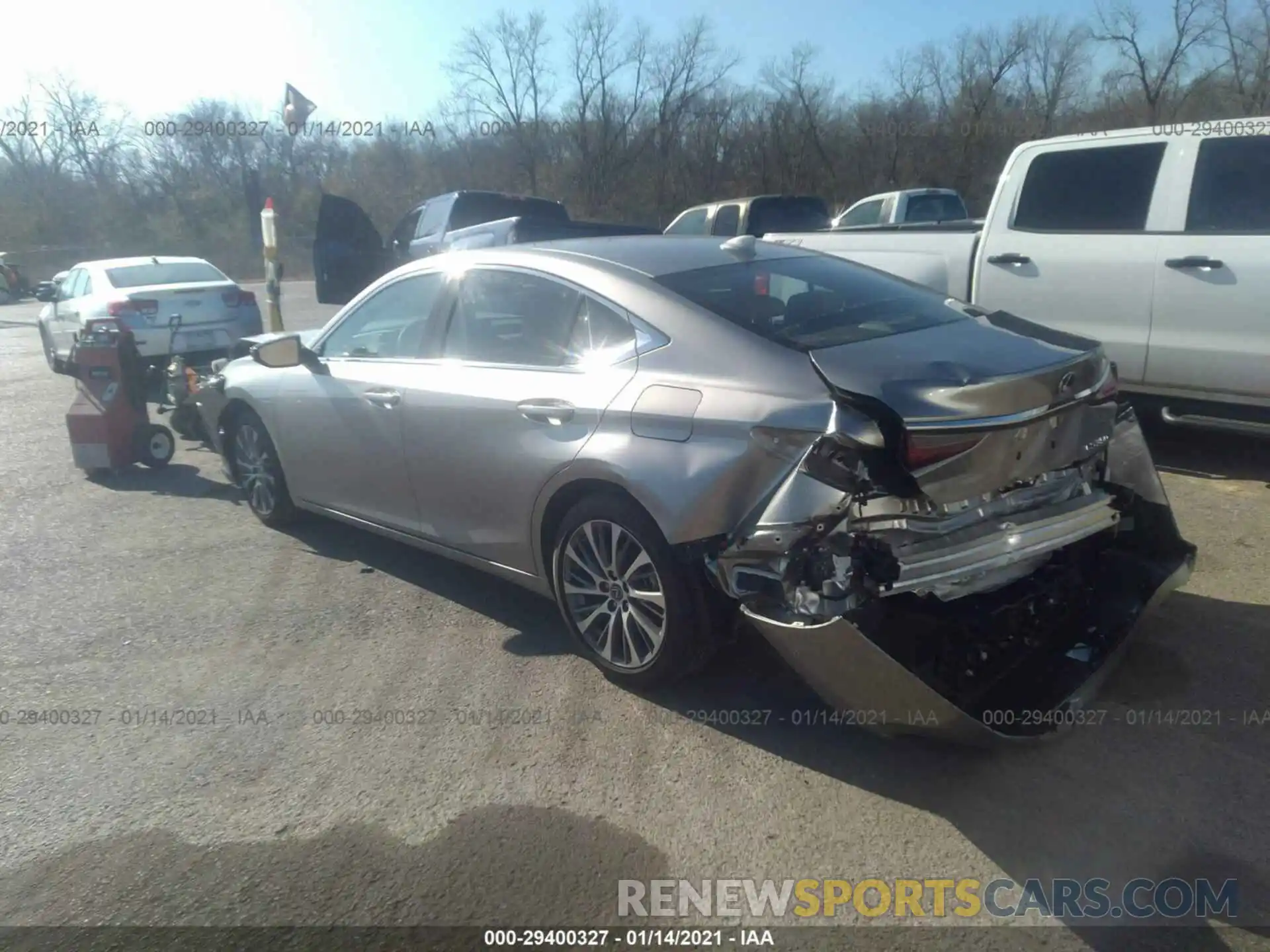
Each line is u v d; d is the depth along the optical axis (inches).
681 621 139.9
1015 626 140.9
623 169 1284.4
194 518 251.0
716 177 1309.1
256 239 1133.7
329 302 603.2
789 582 123.0
